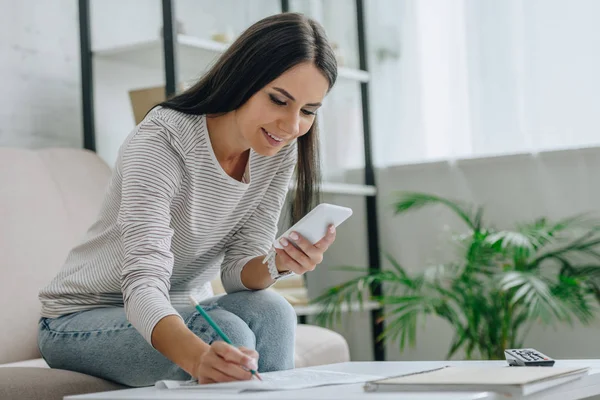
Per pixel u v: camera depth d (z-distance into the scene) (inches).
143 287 54.1
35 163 103.2
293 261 62.7
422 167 146.0
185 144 62.2
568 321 125.2
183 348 50.3
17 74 116.1
